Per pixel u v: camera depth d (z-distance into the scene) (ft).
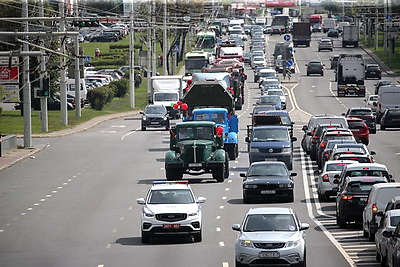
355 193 239.50
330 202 296.51
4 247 225.76
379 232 187.21
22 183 351.87
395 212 184.65
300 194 316.19
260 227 187.21
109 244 225.76
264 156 374.22
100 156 435.94
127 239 233.14
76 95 629.51
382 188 217.15
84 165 404.16
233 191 322.34
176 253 208.74
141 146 477.77
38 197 315.58
